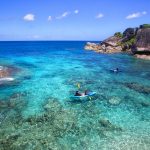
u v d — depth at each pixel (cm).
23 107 1914
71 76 3253
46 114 1761
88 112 1811
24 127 1527
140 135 1410
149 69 3866
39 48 11856
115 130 1483
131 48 6712
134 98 2177
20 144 1301
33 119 1661
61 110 1855
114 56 6169
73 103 2034
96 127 1529
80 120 1648
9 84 2688
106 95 2269
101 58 5728
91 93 2275
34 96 2231
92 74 3419
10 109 1859
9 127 1523
